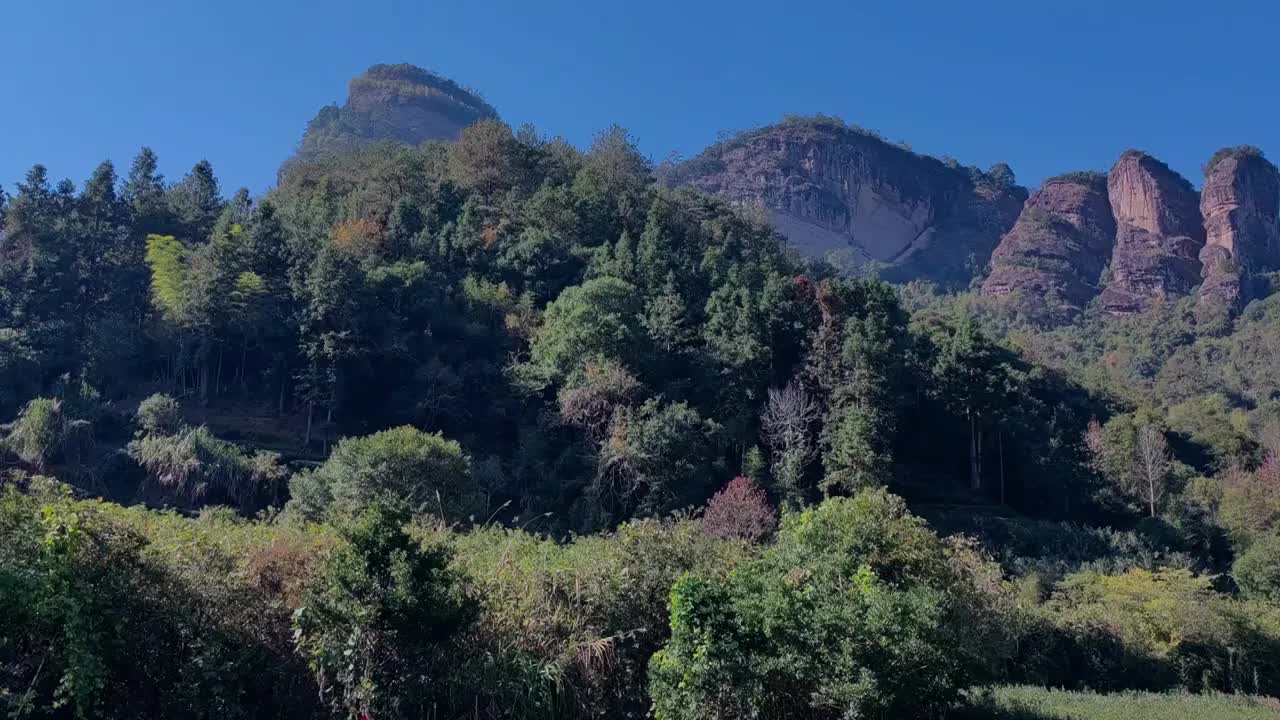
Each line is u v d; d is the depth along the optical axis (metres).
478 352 57.28
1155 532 52.28
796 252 98.12
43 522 11.21
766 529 36.59
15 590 10.45
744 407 52.12
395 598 11.51
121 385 51.19
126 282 58.28
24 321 51.88
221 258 54.19
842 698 12.02
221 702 11.49
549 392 52.81
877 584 14.16
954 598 16.14
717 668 12.24
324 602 11.77
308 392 52.06
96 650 10.97
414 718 12.06
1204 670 28.11
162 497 40.34
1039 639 26.75
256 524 15.85
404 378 53.84
